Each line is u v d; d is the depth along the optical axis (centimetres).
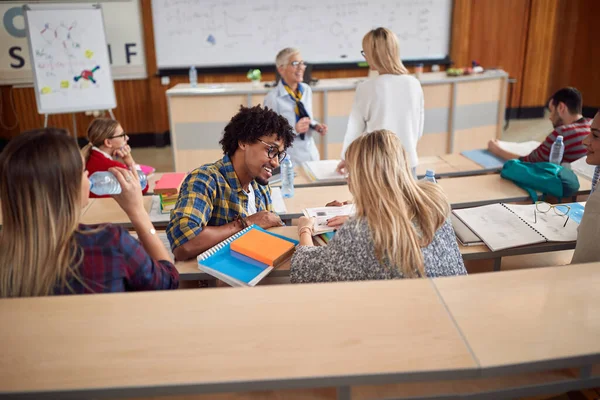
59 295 97
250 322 85
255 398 86
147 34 555
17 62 539
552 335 82
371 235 126
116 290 106
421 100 280
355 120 289
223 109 454
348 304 90
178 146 462
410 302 91
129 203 132
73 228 101
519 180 249
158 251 132
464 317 87
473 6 616
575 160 270
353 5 580
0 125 559
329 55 594
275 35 577
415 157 287
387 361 76
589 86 682
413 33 603
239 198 181
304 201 240
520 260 214
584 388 88
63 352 79
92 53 488
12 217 98
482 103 516
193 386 72
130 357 77
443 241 134
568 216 197
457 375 75
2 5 519
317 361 76
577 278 99
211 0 553
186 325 85
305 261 139
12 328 85
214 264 160
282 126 171
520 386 86
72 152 100
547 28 643
